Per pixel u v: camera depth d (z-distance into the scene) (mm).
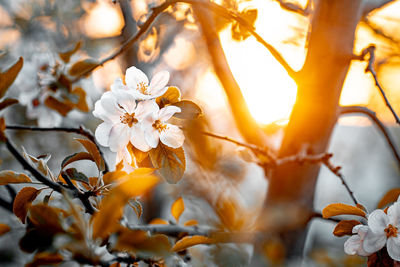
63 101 1119
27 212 929
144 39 1363
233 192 1186
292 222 1094
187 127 978
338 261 1223
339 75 1091
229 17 1048
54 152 1762
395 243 937
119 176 927
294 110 1117
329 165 1056
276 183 1120
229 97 1145
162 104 951
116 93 937
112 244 882
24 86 1110
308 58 1104
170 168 938
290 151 1112
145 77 957
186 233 1032
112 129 933
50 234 872
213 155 1193
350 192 1039
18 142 1639
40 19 1905
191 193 1186
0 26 1864
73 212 868
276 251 1064
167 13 1243
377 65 1605
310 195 1115
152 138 935
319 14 1104
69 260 875
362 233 940
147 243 872
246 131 1142
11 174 916
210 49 1148
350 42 1096
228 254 1032
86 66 1112
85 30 1891
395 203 941
